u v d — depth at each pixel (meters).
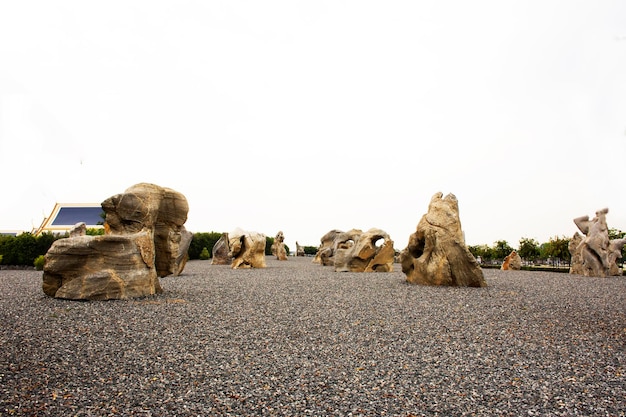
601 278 21.14
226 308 10.27
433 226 15.95
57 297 11.18
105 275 11.16
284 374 5.67
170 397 4.84
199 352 6.61
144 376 5.51
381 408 4.64
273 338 7.52
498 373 5.80
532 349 6.98
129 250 11.66
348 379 5.52
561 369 5.98
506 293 13.43
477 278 15.11
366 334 7.88
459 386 5.31
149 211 12.44
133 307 10.09
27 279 17.34
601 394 5.08
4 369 5.63
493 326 8.62
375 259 24.09
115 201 12.09
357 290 13.93
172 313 9.52
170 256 13.66
